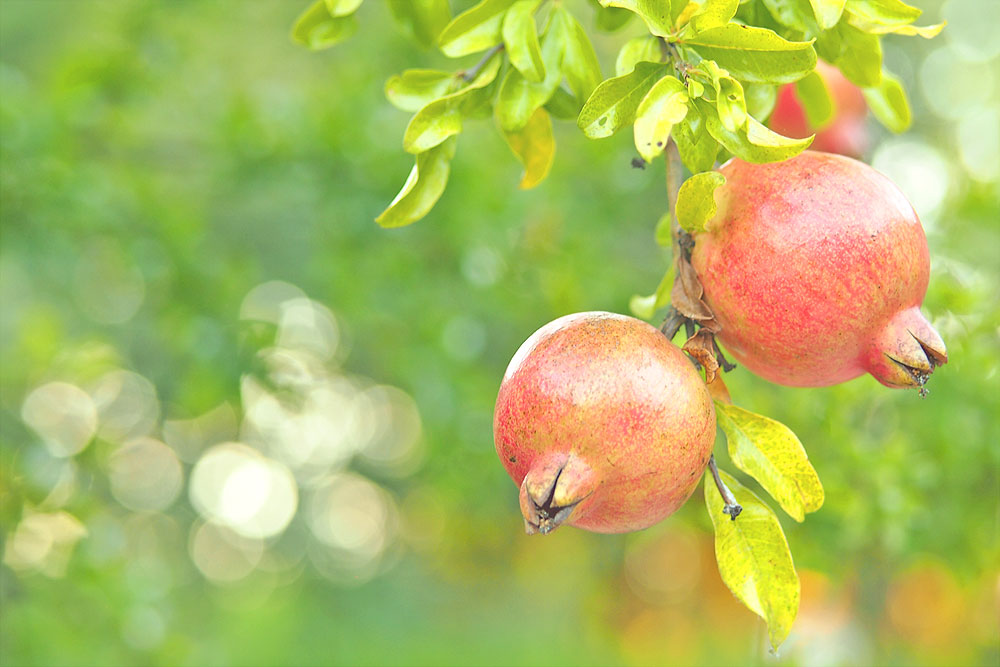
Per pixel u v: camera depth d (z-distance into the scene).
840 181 1.91
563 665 11.52
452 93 2.21
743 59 1.87
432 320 5.34
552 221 5.82
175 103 6.09
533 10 2.22
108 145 5.74
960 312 4.11
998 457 4.10
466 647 14.09
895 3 2.05
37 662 5.10
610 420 1.77
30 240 5.08
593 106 1.87
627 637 7.42
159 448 15.37
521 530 8.60
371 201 5.33
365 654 14.12
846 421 4.12
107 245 5.54
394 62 5.84
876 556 4.77
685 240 1.98
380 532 22.39
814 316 1.87
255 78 8.10
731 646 7.62
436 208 5.30
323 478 18.81
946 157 6.04
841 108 3.13
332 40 2.61
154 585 5.46
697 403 1.84
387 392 15.00
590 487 1.78
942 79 9.10
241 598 17.14
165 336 5.40
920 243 1.94
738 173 1.97
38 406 6.36
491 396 5.46
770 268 1.87
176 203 5.60
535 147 2.41
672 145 2.05
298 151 5.36
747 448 1.98
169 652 5.51
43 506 5.09
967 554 4.33
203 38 6.94
